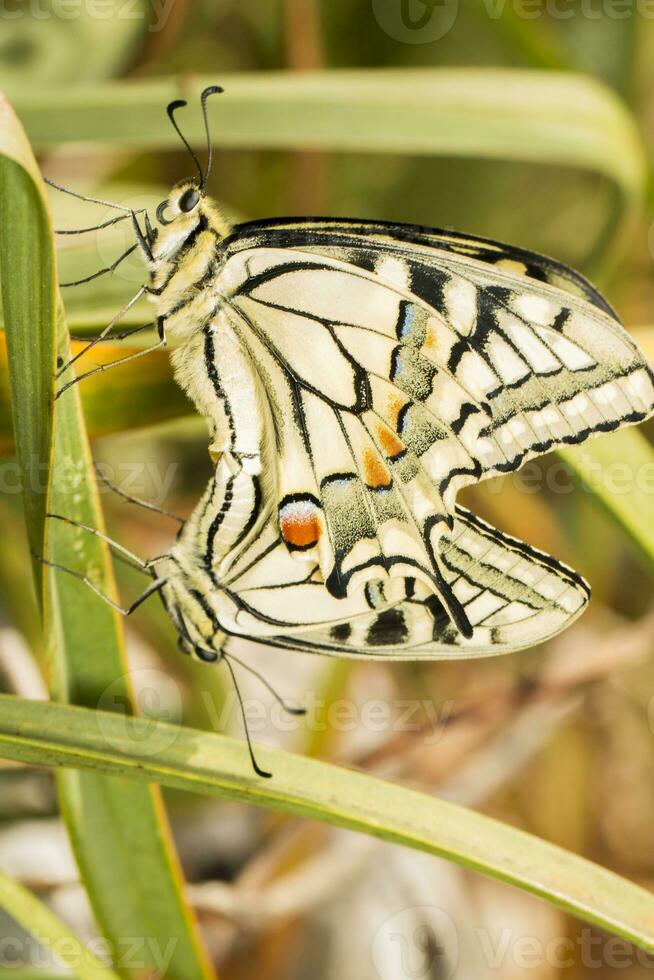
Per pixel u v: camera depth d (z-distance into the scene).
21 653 0.41
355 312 0.37
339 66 0.45
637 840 0.44
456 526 0.37
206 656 0.37
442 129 0.40
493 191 0.45
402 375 0.37
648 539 0.38
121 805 0.36
